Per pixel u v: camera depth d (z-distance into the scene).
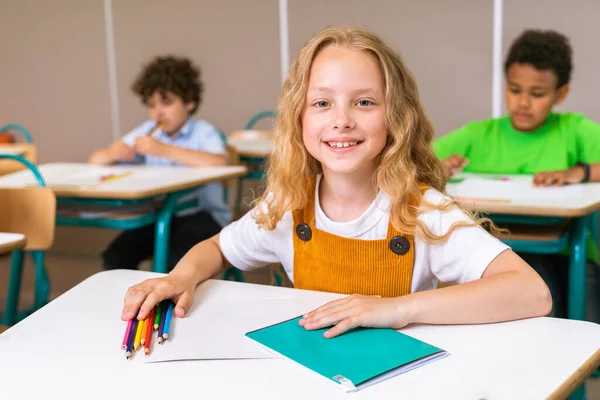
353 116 0.96
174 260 2.14
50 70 4.27
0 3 4.32
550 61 2.14
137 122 4.09
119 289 0.96
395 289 1.02
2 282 3.05
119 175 2.12
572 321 0.80
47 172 2.25
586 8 3.03
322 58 0.97
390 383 0.64
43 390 0.64
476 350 0.72
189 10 3.85
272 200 1.08
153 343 0.75
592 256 1.96
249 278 2.97
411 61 3.43
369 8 3.47
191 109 2.65
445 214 0.99
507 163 2.27
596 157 2.17
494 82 3.27
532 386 0.63
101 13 4.06
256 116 3.47
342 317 0.78
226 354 0.72
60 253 3.58
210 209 2.47
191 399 0.62
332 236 1.04
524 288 0.82
